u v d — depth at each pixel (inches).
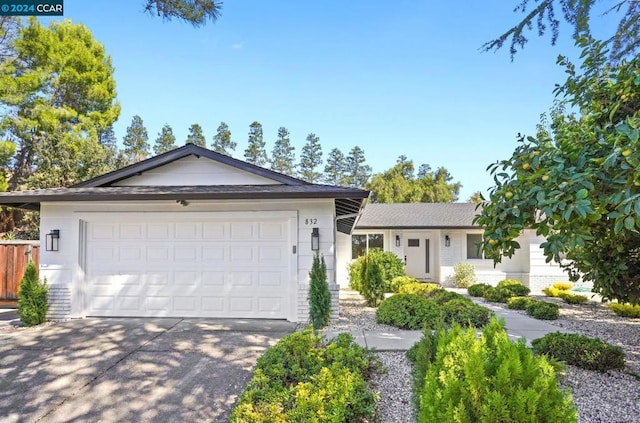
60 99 889.5
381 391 176.6
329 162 2128.4
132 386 193.2
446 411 91.4
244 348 253.1
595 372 195.5
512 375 91.1
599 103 155.7
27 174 856.3
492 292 483.8
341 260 701.3
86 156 801.6
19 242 432.8
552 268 641.6
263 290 339.0
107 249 347.6
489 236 128.0
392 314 306.5
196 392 185.9
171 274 343.9
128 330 298.5
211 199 324.8
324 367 169.8
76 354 241.8
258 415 137.8
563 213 103.8
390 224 693.3
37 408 171.3
